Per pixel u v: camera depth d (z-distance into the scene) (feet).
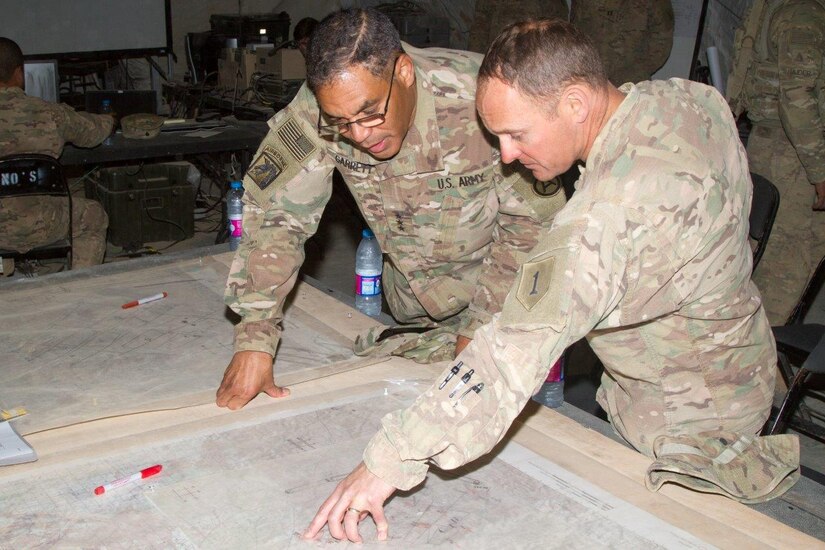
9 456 4.18
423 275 6.10
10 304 6.44
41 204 12.24
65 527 3.67
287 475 4.09
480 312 5.24
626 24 16.62
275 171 5.34
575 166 8.68
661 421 4.38
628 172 3.44
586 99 3.44
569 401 7.81
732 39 17.66
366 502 3.51
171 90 18.85
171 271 7.25
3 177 11.53
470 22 21.84
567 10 18.42
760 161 10.71
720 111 3.85
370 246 7.58
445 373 3.47
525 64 3.36
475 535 3.66
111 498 3.89
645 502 3.92
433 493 3.98
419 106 5.21
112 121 12.95
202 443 4.41
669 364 4.25
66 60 18.81
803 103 9.73
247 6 22.26
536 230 5.15
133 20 19.38
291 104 5.41
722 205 3.60
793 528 3.80
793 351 7.91
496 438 3.35
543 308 3.25
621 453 4.37
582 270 3.25
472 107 5.24
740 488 4.01
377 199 5.67
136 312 6.32
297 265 5.36
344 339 5.89
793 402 7.09
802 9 9.79
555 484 4.06
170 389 5.03
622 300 3.60
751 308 4.17
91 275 7.11
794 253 10.47
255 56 16.72
